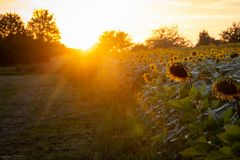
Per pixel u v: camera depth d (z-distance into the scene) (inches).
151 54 544.4
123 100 343.6
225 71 193.8
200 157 100.6
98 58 772.6
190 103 124.5
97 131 264.5
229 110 105.8
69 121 319.0
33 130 294.0
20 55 2038.6
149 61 421.1
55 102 455.8
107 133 245.9
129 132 226.2
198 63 266.2
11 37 2117.4
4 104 467.5
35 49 2064.5
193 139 134.3
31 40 2108.8
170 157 157.5
